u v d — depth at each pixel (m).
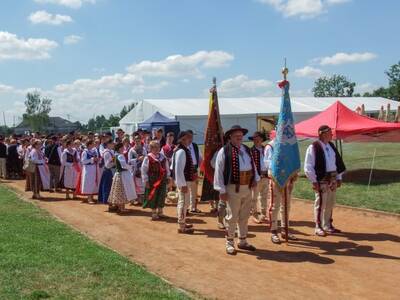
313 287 6.34
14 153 21.12
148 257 7.85
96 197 14.91
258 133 10.40
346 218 10.69
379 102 59.47
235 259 7.69
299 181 15.81
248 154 8.09
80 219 11.13
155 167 10.95
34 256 7.20
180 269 7.15
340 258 7.71
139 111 47.91
